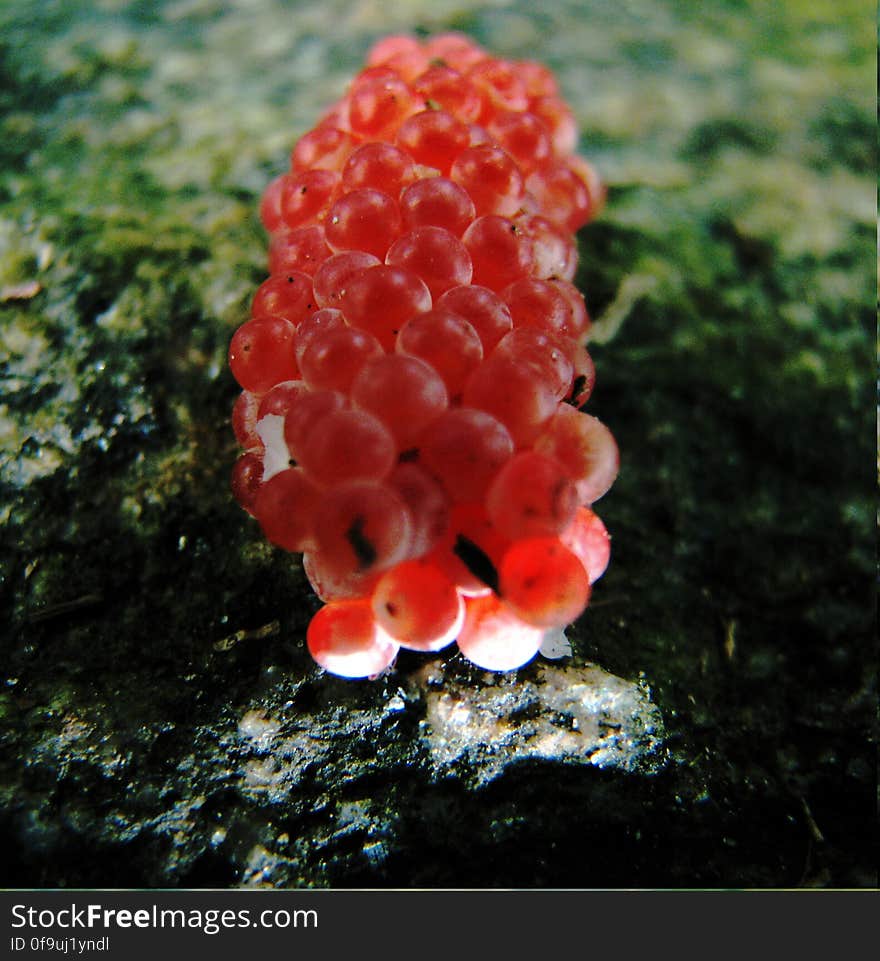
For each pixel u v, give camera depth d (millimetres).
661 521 79
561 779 71
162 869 69
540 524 62
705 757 73
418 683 73
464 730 72
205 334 83
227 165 93
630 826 71
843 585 79
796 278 90
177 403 81
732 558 79
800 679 76
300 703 73
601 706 73
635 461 81
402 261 68
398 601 64
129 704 73
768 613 77
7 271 85
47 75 103
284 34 111
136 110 99
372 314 65
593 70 109
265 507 65
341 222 70
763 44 117
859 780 73
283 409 67
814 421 84
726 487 81
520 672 74
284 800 70
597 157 98
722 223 93
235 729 72
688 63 112
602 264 88
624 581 77
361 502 61
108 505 78
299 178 75
